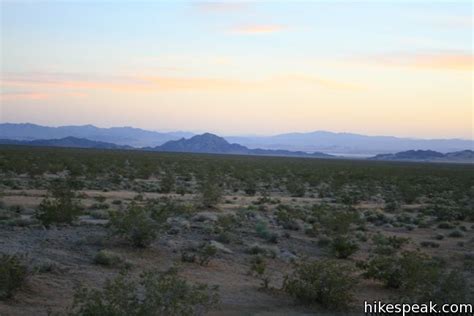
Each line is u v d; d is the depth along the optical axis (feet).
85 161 265.54
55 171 189.78
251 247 64.34
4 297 39.63
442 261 65.26
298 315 41.55
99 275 47.98
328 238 75.25
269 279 53.42
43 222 67.31
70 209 69.26
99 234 62.34
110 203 104.94
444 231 99.50
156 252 58.13
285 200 141.08
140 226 58.80
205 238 68.03
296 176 252.01
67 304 40.22
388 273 51.62
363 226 94.89
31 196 109.60
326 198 157.89
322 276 44.60
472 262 65.87
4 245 53.42
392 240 77.30
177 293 34.78
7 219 73.82
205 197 109.09
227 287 48.34
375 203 152.35
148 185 159.22
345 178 234.38
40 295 41.73
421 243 81.00
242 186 178.40
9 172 179.93
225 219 75.72
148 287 34.12
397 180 247.50
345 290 44.21
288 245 71.67
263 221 85.97
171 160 348.79
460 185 234.99
